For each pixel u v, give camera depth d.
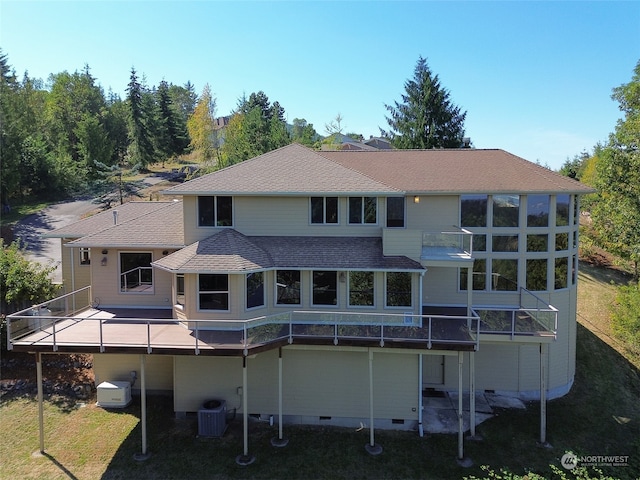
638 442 14.03
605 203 31.06
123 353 12.85
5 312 18.31
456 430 14.86
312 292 15.66
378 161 20.38
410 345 13.55
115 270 17.11
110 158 54.19
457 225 17.39
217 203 16.78
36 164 42.56
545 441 14.43
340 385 15.05
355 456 13.26
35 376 17.02
